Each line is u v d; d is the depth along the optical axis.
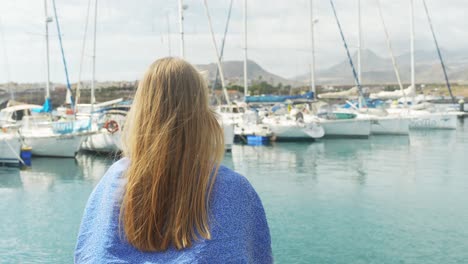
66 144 23.89
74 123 24.56
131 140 1.28
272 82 117.81
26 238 11.04
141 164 1.22
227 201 1.22
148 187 1.21
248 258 1.21
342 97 41.06
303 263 9.09
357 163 21.88
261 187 16.41
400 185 16.45
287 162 22.50
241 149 27.67
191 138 1.25
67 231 11.58
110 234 1.21
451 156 23.61
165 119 1.25
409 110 37.34
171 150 1.23
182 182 1.21
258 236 1.27
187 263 1.15
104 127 24.48
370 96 48.56
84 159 24.16
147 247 1.19
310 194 15.12
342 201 14.09
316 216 12.38
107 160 23.73
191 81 1.30
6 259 9.73
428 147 27.44
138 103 1.30
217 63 32.72
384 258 9.32
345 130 31.84
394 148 27.27
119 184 1.25
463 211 12.71
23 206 14.16
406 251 9.69
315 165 21.48
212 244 1.17
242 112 33.53
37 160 23.66
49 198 15.26
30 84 52.03
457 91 83.94
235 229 1.19
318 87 79.81
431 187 16.05
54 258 9.82
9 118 27.77
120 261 1.17
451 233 10.79
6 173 20.11
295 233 10.91
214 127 1.32
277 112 34.34
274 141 30.84
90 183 17.83
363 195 14.88
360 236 10.64
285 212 12.85
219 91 33.22
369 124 31.62
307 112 34.09
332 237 10.60
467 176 17.94
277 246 10.05
